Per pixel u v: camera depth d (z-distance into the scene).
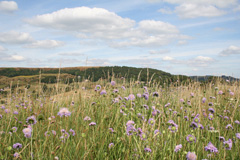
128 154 2.76
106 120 4.03
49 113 4.19
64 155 2.73
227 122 4.38
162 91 6.93
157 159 2.81
